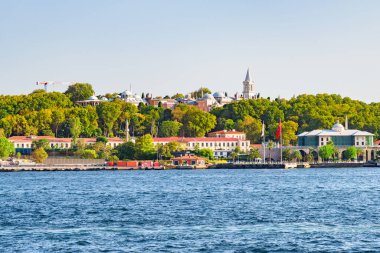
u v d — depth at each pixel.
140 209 179.62
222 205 188.12
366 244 124.88
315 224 148.38
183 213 169.38
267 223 150.25
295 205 187.00
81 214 169.00
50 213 171.75
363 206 183.62
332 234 135.00
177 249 121.75
